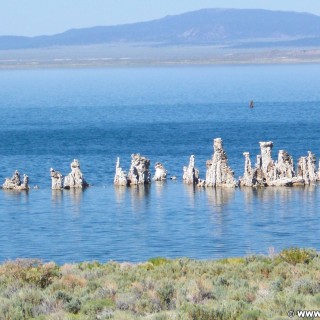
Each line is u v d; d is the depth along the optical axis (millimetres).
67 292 98688
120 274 111062
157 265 123250
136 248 195750
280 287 99250
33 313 90500
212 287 99000
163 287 97375
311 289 96062
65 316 88000
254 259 122188
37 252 193250
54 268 114562
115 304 92875
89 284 103250
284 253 119938
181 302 91938
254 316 83438
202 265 117375
